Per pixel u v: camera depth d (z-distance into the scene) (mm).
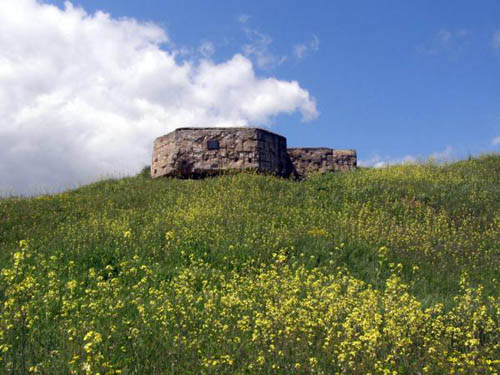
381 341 6703
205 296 9281
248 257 12383
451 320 8016
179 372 6008
